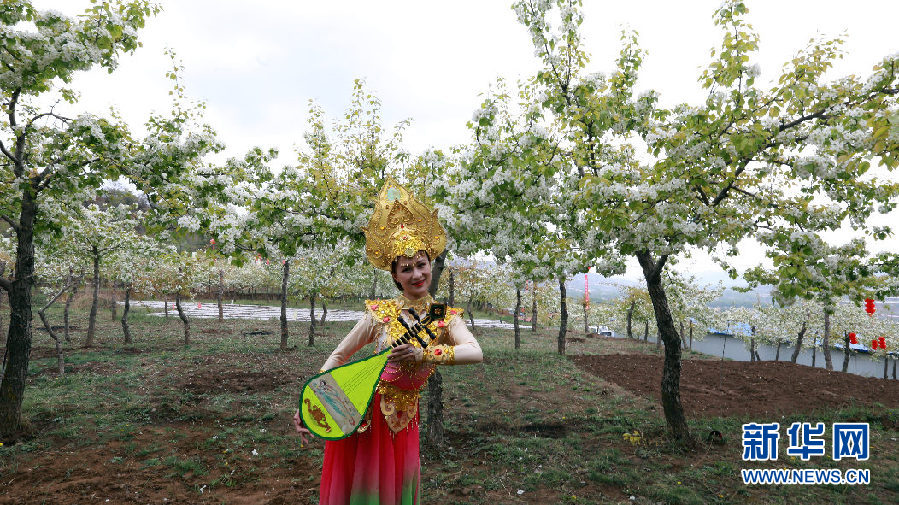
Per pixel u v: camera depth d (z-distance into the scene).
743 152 4.93
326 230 6.30
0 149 6.96
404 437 2.23
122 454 6.84
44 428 7.78
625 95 7.18
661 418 8.91
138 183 6.97
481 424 8.66
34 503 5.31
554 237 7.18
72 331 20.38
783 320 21.77
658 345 23.16
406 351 1.96
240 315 33.06
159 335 19.89
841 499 5.65
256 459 6.72
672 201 5.31
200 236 6.28
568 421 8.90
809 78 5.28
